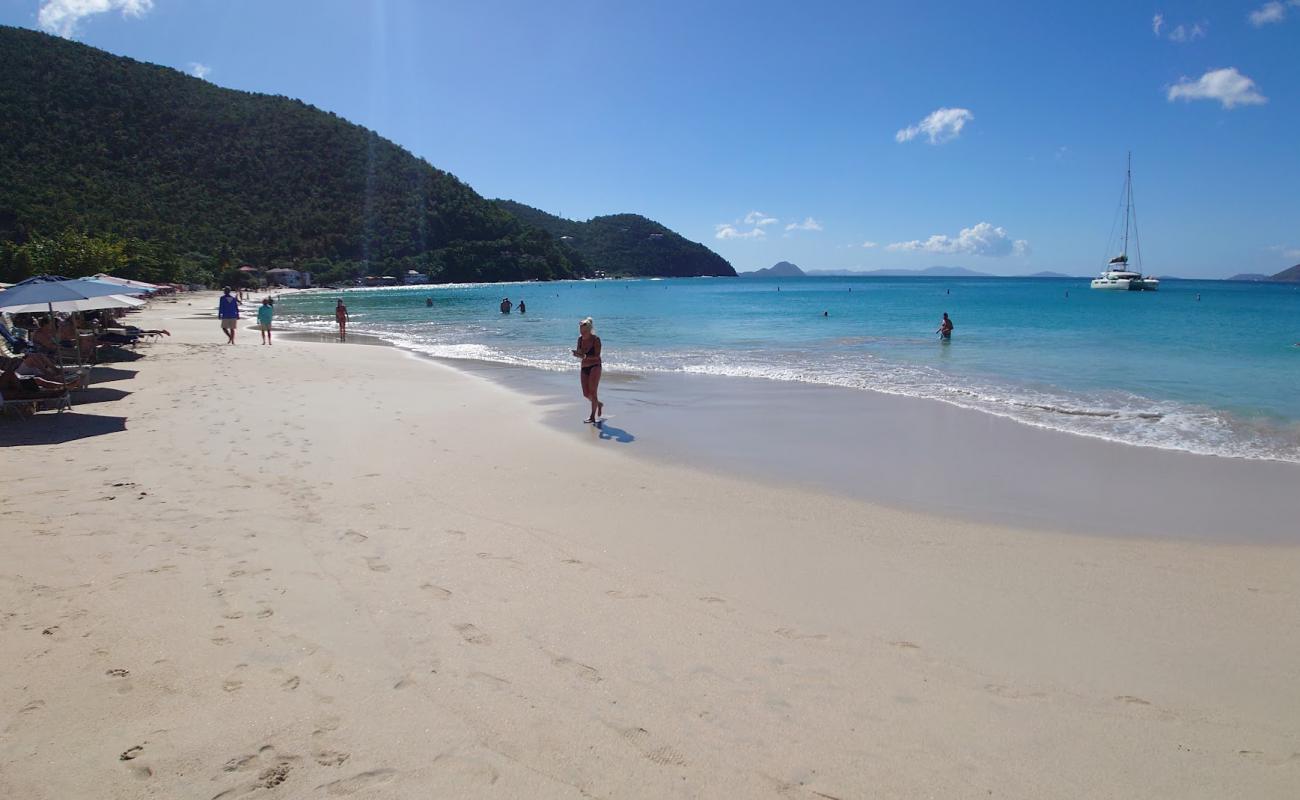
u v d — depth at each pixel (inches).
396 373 634.2
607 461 336.5
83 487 260.2
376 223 5300.2
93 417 392.2
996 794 116.2
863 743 128.9
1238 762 125.6
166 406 430.6
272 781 111.7
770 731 131.6
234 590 179.3
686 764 121.2
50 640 150.0
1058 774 121.6
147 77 5029.5
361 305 2297.0
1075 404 482.9
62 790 107.0
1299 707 142.9
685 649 161.3
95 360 640.4
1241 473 323.6
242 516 236.1
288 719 128.0
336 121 5915.4
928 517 262.5
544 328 1261.1
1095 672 156.0
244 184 4857.3
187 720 125.8
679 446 370.3
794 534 242.2
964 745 129.1
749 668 154.1
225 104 5344.5
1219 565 218.8
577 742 125.8
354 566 199.9
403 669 147.1
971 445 375.6
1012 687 149.3
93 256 2386.8
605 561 213.2
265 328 914.1
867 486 301.4
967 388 552.7
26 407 391.5
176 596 174.1
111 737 120.0
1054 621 180.4
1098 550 231.1
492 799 110.5
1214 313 1594.5
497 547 220.5
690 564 213.3
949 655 162.4
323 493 266.8
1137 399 498.3
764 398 517.0
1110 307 1920.5
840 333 1098.7
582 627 169.9
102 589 175.8
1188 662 160.9
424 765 117.6
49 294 409.4
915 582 203.6
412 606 176.6
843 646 165.3
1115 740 131.6
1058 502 282.5
